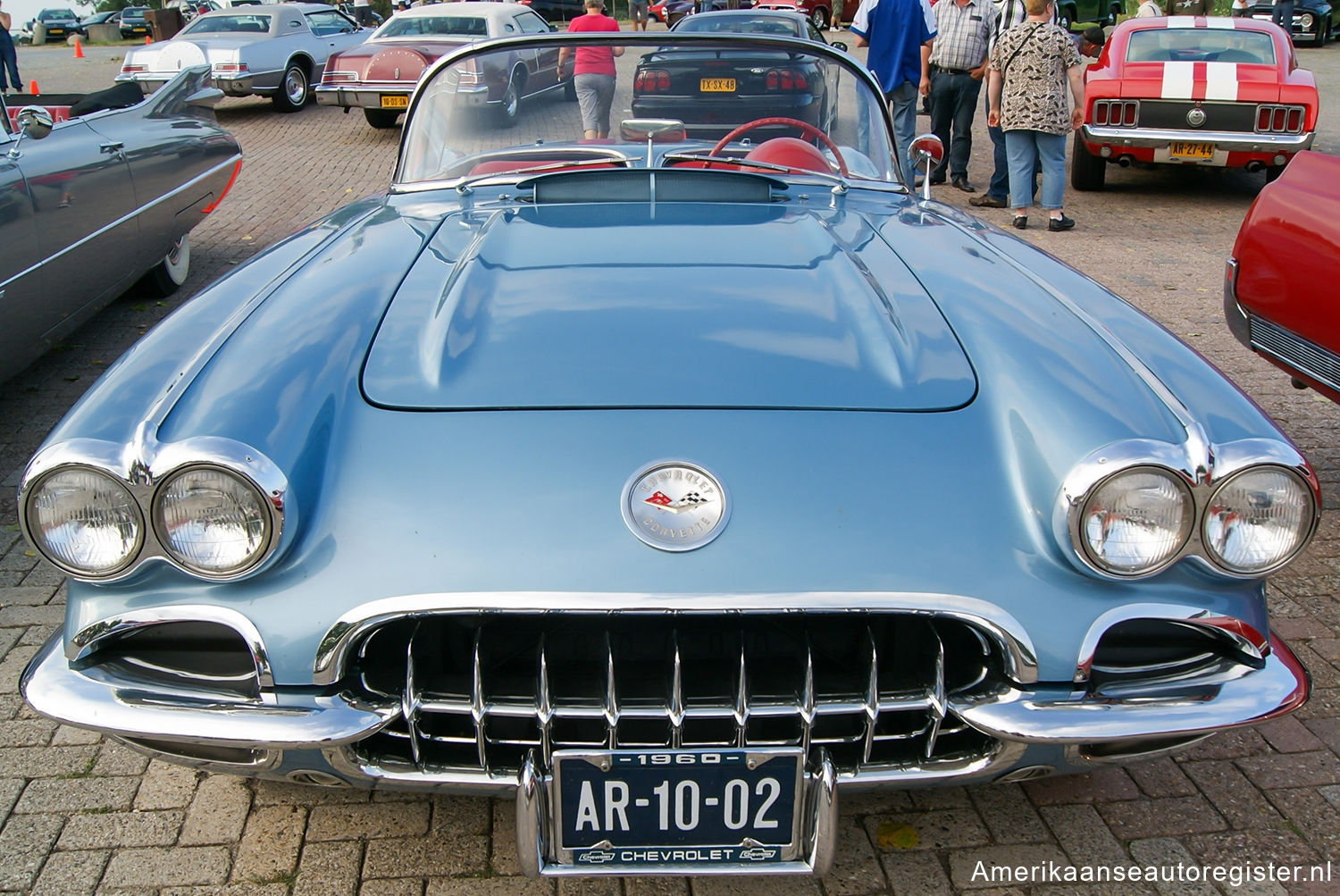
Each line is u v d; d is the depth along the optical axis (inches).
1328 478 136.3
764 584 58.3
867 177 114.6
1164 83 308.0
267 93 475.5
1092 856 75.1
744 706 61.1
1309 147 303.3
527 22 442.9
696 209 97.3
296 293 77.6
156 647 63.4
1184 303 211.3
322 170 342.3
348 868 72.9
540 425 63.4
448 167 115.0
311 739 59.2
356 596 58.9
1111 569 59.6
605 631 64.4
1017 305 77.0
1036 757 63.4
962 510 61.5
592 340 70.0
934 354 70.5
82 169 152.7
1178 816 79.0
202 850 74.3
